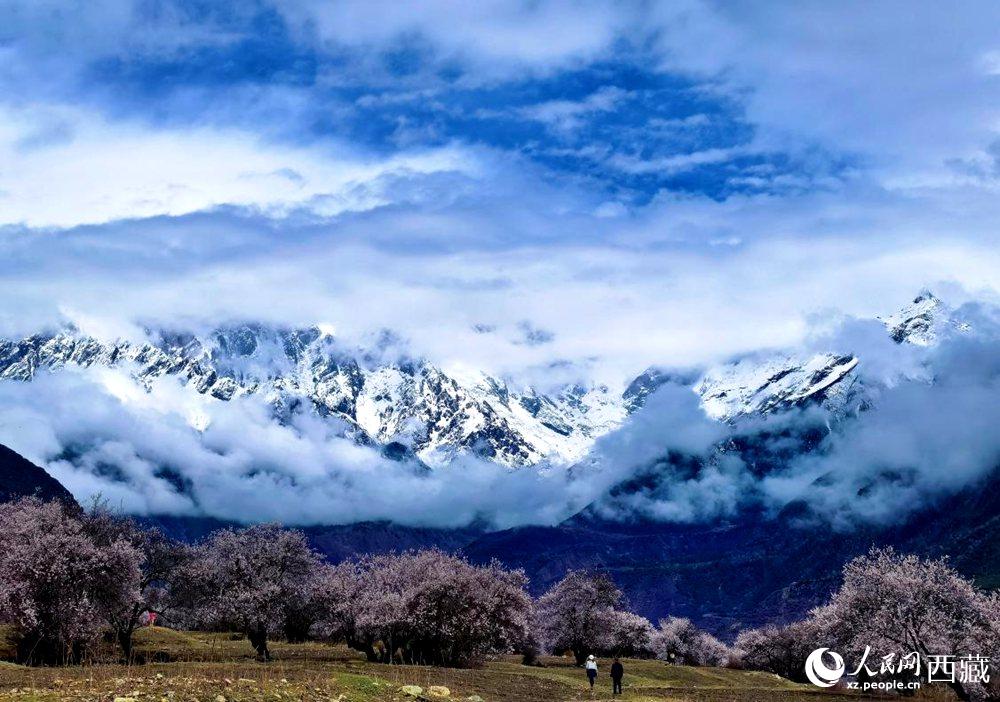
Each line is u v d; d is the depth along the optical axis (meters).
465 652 114.94
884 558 99.62
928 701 89.69
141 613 100.56
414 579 122.44
